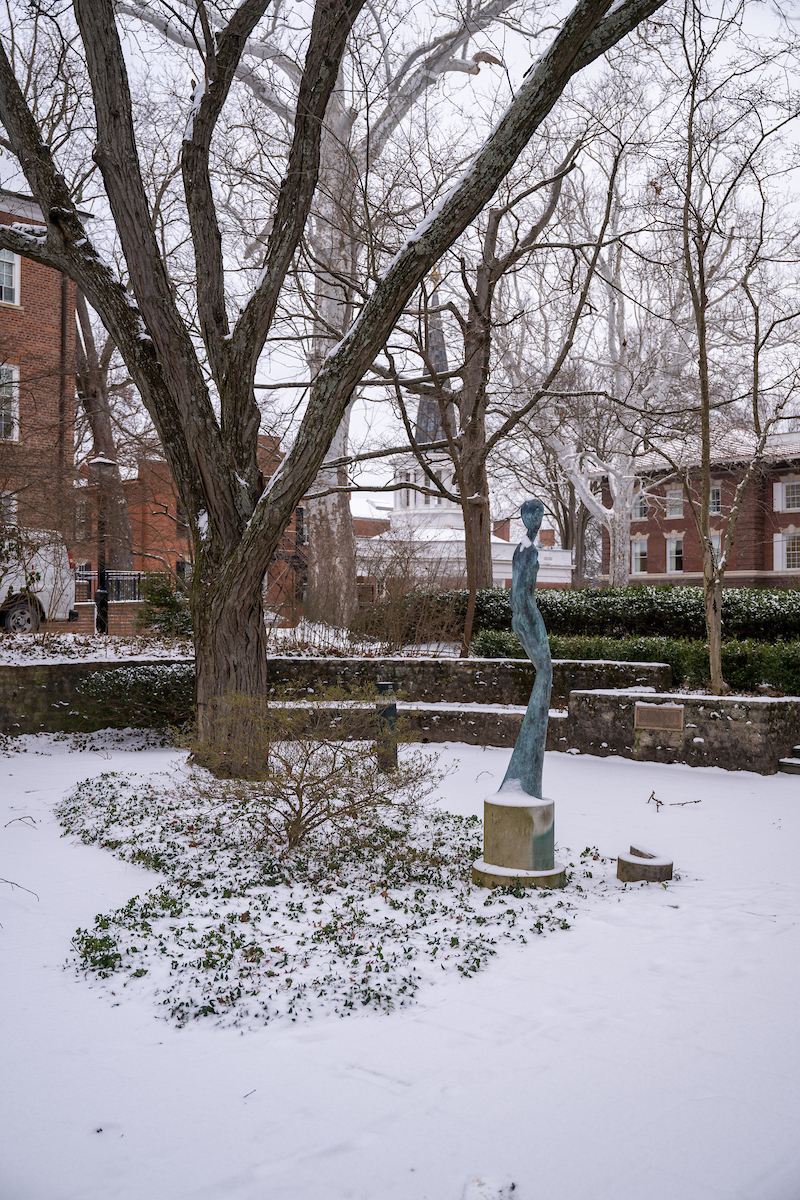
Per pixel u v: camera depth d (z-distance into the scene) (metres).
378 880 6.79
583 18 8.48
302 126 10.16
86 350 31.08
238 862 7.14
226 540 10.64
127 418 26.50
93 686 14.06
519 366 27.70
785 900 6.36
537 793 7.05
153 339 10.35
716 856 7.64
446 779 11.15
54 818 8.88
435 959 5.18
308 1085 3.75
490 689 14.85
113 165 9.99
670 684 13.72
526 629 7.11
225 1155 3.24
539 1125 3.43
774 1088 3.72
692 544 45.12
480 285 18.95
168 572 18.62
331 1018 4.41
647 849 7.17
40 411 23.30
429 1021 4.37
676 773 11.54
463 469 21.27
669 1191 3.03
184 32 18.34
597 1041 4.14
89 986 4.79
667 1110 3.54
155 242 10.27
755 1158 3.23
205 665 10.60
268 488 10.10
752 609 15.80
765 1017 4.41
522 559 7.10
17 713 13.98
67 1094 3.68
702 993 4.70
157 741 13.99
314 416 9.82
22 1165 3.18
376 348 9.79
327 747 7.98
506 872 6.68
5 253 25.23
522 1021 4.36
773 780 11.06
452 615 19.33
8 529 16.95
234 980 4.83
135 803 9.10
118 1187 3.05
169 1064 3.95
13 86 10.30
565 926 5.75
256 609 10.60
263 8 10.41
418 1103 3.59
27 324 25.53
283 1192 3.02
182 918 5.83
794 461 41.81
